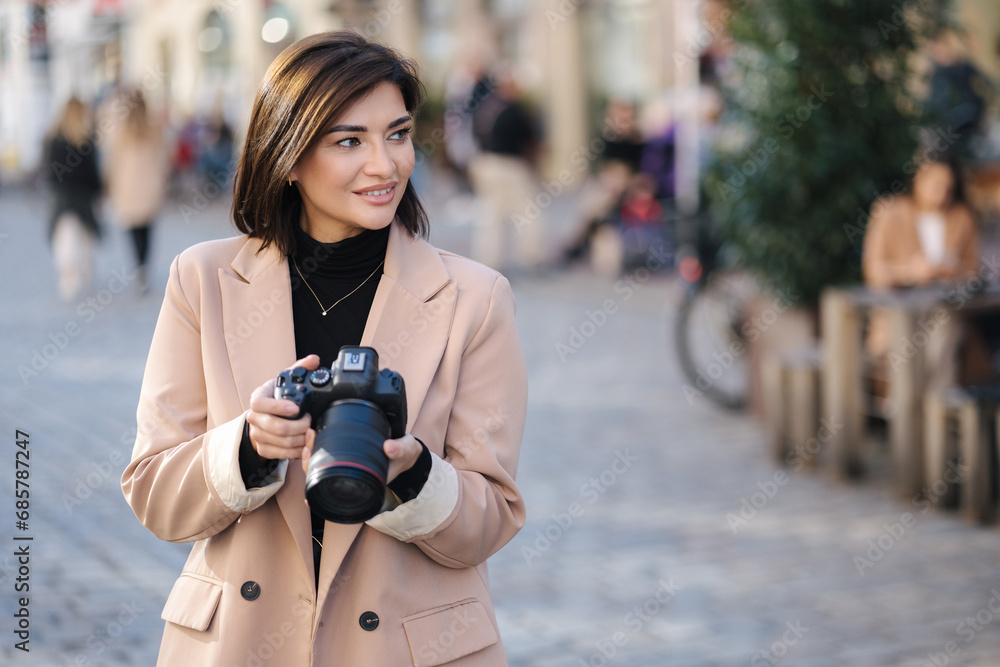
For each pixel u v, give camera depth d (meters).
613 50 19.61
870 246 5.78
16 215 18.17
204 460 1.60
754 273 6.32
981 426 4.75
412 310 1.75
